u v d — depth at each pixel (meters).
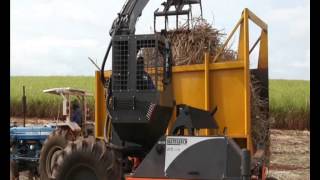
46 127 13.81
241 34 9.19
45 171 12.53
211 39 9.82
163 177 7.33
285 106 23.25
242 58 9.14
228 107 9.18
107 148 7.82
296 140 20.61
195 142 7.23
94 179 7.77
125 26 8.62
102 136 10.19
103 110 10.20
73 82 32.06
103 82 8.51
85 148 7.74
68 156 7.82
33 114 26.03
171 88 8.30
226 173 7.02
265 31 10.28
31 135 13.73
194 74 9.48
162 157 7.39
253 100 9.54
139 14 8.95
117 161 7.74
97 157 7.65
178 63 9.77
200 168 7.16
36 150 13.69
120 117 7.83
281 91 25.62
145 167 7.45
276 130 22.89
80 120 14.07
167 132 9.02
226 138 7.13
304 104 23.16
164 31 9.71
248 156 6.42
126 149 8.22
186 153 7.26
